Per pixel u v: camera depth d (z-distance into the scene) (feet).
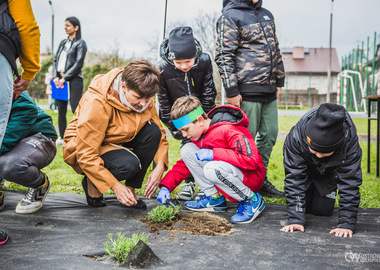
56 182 14.06
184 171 10.74
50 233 8.73
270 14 12.61
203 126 10.11
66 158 10.25
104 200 11.59
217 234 8.83
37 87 93.20
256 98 12.12
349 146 8.69
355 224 8.98
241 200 9.74
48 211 10.37
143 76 8.84
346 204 8.92
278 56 12.67
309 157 8.97
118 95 9.52
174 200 10.72
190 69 11.98
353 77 90.58
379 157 16.24
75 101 21.18
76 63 20.65
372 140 30.40
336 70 159.53
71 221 9.54
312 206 10.20
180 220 9.78
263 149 12.88
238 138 9.56
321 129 7.97
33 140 9.73
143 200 11.71
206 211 10.65
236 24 11.87
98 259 7.44
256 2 12.17
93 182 9.66
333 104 8.34
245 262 7.27
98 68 85.56
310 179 9.88
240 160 9.45
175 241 8.27
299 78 160.97
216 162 9.52
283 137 31.55
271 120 12.70
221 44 11.91
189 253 7.64
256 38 11.93
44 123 10.23
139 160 10.37
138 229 9.03
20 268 6.97
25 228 9.02
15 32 7.55
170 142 27.17
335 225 9.48
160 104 12.57
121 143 10.41
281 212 10.58
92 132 9.43
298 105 133.90
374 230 9.11
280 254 7.64
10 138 9.37
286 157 9.36
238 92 11.89
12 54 7.56
